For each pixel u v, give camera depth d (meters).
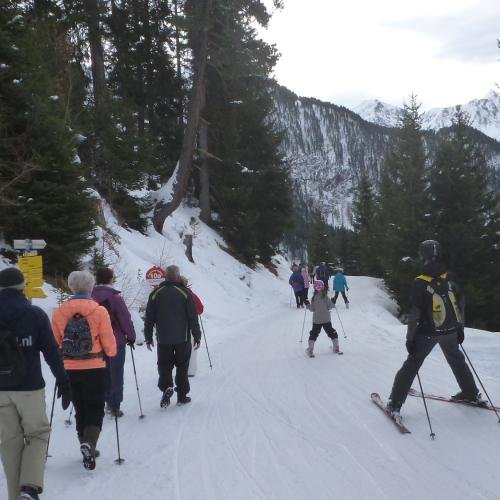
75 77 17.16
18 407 3.74
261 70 20.30
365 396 6.85
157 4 26.09
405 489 4.01
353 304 21.55
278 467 4.59
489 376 7.52
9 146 10.51
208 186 27.47
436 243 5.71
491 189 22.84
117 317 6.28
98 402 4.84
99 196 16.86
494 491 3.92
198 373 9.16
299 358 10.00
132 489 4.25
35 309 3.92
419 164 25.45
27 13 17.09
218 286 20.88
